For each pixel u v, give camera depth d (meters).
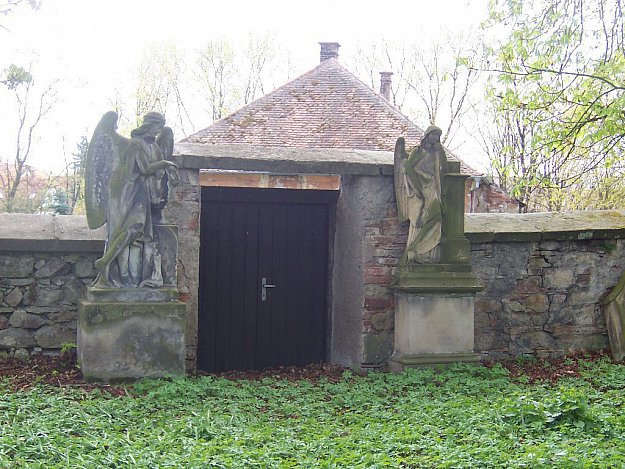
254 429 6.79
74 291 9.51
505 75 11.66
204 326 10.82
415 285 9.60
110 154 8.65
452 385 8.68
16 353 9.35
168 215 9.32
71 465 5.47
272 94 22.81
